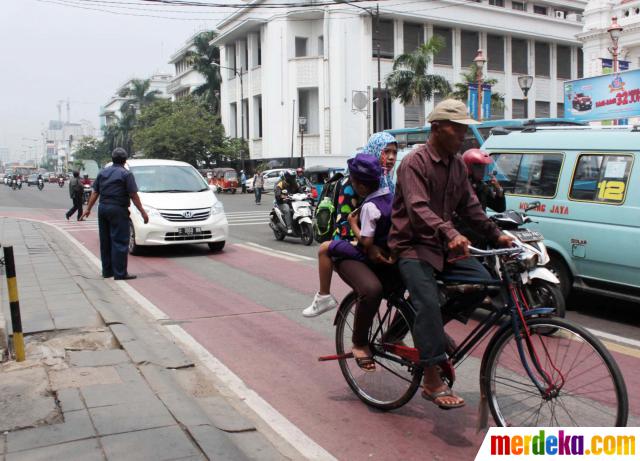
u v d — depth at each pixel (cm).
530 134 776
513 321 357
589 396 334
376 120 4188
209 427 363
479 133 1470
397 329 415
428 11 4191
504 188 786
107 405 399
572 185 704
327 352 575
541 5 5062
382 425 409
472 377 498
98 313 667
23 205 3064
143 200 1173
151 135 4934
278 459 346
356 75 4122
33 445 341
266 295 832
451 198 375
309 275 988
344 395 465
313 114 4347
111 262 950
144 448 335
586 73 2334
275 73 4350
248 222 1995
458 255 346
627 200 648
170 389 434
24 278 874
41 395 419
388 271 410
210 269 1045
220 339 618
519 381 358
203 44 5403
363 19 4100
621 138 671
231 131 5219
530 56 4822
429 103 4297
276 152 4397
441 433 395
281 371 521
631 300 653
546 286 597
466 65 4497
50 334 593
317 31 4312
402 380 418
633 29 2141
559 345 345
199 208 1190
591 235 671
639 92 1590
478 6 4397
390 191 420
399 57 3284
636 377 496
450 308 383
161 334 616
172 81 7431
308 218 1367
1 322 537
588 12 2303
